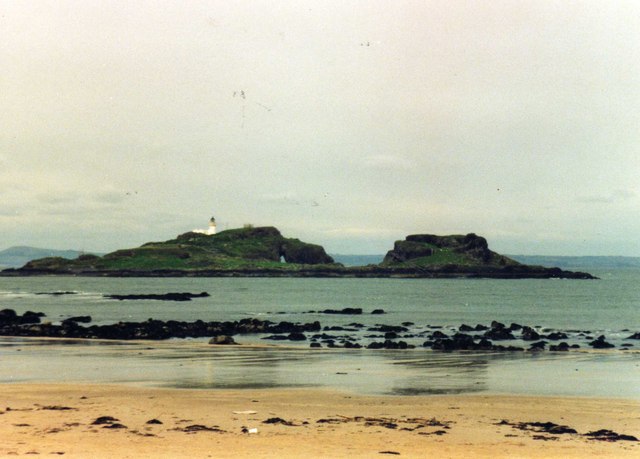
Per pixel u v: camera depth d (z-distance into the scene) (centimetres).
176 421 3034
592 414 3362
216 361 5600
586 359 5847
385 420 3108
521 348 6719
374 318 12138
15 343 7162
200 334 8512
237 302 17212
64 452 2403
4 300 17738
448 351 6494
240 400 3678
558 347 6838
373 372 4959
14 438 2620
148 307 15025
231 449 2495
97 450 2442
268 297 19850
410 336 8512
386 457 2419
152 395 3834
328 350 6531
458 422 3111
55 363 5425
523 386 4312
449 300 18475
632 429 3028
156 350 6450
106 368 5122
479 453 2502
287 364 5406
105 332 8238
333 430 2869
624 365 5428
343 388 4188
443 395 3931
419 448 2569
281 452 2462
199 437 2692
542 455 2481
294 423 3009
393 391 4078
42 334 8300
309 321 11512
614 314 13138
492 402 3688
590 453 2519
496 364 5475
